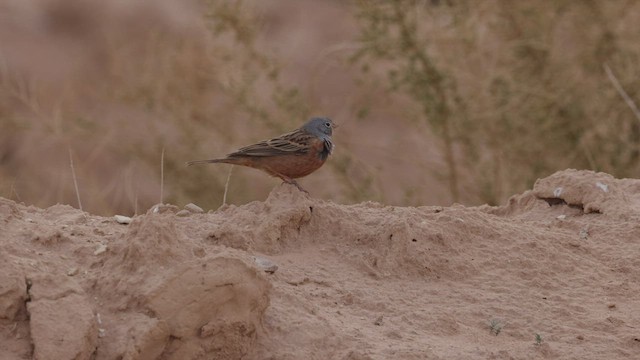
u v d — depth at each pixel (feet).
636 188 34.42
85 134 55.31
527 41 53.88
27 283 21.89
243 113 55.06
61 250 24.39
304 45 82.89
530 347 24.22
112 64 64.34
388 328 24.25
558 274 28.02
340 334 23.41
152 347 21.85
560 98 53.31
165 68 57.26
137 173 54.03
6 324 21.61
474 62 54.54
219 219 28.04
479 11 54.34
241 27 53.16
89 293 22.70
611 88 53.62
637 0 55.26
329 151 29.12
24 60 84.17
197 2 88.12
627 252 29.43
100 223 27.17
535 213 32.58
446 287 26.73
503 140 52.60
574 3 55.06
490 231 28.76
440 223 28.32
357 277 26.58
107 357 21.57
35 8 93.15
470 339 24.57
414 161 55.01
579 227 31.01
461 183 53.88
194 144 53.98
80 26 90.84
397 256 27.07
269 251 26.89
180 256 23.13
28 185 51.03
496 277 27.32
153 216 23.43
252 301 22.59
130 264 22.94
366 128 64.95
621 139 52.95
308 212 27.71
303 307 24.17
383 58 53.06
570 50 56.54
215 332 22.27
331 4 91.50
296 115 52.42
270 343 22.97
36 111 54.65
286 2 91.56
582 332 25.26
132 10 88.53
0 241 23.82
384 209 29.43
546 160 53.31
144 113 58.08
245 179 53.21
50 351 20.97
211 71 56.80
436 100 51.21
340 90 65.36
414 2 52.49
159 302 22.02
